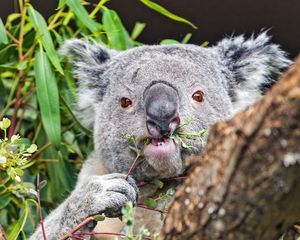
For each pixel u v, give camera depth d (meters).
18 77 11.05
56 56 10.30
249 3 16.30
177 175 8.77
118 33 11.22
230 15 16.31
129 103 9.13
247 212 4.78
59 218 8.56
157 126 8.30
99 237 8.73
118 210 7.93
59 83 11.21
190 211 5.15
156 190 8.99
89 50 10.77
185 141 8.57
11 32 11.15
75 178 11.13
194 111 8.95
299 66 4.56
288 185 4.61
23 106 11.34
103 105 9.74
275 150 4.61
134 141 8.25
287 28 16.38
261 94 10.56
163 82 8.88
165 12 10.84
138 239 6.16
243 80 10.25
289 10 16.28
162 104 8.34
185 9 16.22
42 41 10.52
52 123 10.27
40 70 10.36
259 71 10.44
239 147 4.74
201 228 5.08
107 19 11.13
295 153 4.55
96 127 9.84
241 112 4.84
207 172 5.02
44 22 10.61
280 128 4.57
